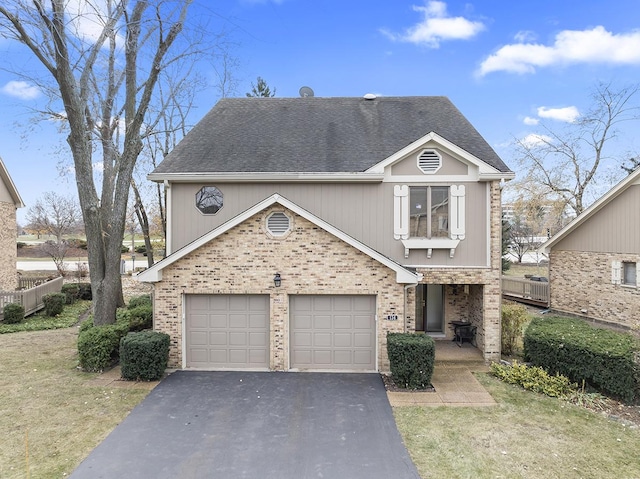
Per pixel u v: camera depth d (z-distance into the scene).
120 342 10.02
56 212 37.09
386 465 6.31
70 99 11.02
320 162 12.25
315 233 10.72
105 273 11.96
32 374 10.20
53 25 10.12
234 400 8.77
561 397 8.83
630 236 15.09
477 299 12.62
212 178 11.94
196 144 13.41
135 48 12.00
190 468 6.23
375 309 10.81
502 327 12.38
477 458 6.48
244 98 16.36
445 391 9.30
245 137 13.73
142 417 7.91
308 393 9.18
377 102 15.66
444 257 11.93
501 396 9.02
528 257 47.50
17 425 7.51
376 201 12.03
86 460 6.40
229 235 10.80
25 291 17.53
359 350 10.85
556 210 26.48
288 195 12.21
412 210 11.98
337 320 10.88
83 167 11.57
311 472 6.14
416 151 11.84
